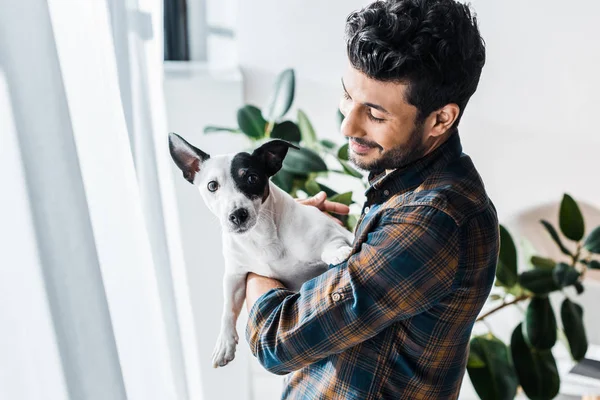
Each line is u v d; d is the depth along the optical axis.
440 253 0.81
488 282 0.89
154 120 1.29
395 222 0.84
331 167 2.20
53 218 0.71
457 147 0.88
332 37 2.20
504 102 2.28
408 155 0.84
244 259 1.10
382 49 0.75
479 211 0.85
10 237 0.67
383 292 0.82
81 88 0.83
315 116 2.28
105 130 0.87
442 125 0.82
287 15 2.18
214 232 2.00
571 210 1.66
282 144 1.10
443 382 0.93
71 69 0.82
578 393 1.85
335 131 2.29
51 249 0.71
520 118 2.29
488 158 2.36
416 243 0.81
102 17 0.90
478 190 0.87
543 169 2.34
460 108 0.82
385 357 0.90
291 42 2.21
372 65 0.76
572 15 2.16
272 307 0.94
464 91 0.80
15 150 0.67
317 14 2.18
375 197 0.92
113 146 0.88
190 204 1.97
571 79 2.22
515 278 1.61
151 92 1.27
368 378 0.91
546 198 2.36
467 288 0.86
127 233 0.91
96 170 0.86
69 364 0.72
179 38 2.30
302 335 0.86
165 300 1.18
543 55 2.22
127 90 1.18
